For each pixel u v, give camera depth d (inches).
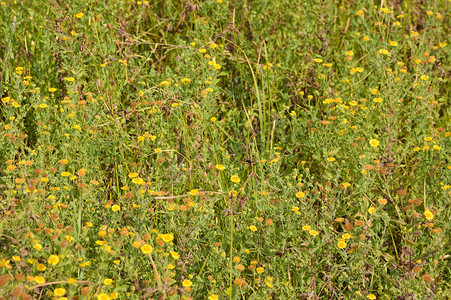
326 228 126.2
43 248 107.2
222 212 130.9
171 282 107.3
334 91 174.7
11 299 92.1
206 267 123.4
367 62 190.9
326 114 175.8
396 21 193.2
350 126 160.7
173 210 127.4
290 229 125.3
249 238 128.0
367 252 124.8
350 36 204.4
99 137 151.6
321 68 179.3
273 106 183.9
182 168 141.3
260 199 137.7
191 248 122.3
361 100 163.2
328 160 145.0
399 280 121.3
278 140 173.5
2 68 167.6
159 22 195.0
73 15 171.6
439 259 129.6
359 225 120.2
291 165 157.2
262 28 195.2
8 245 112.8
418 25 215.8
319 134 155.1
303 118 167.3
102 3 179.2
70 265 103.0
